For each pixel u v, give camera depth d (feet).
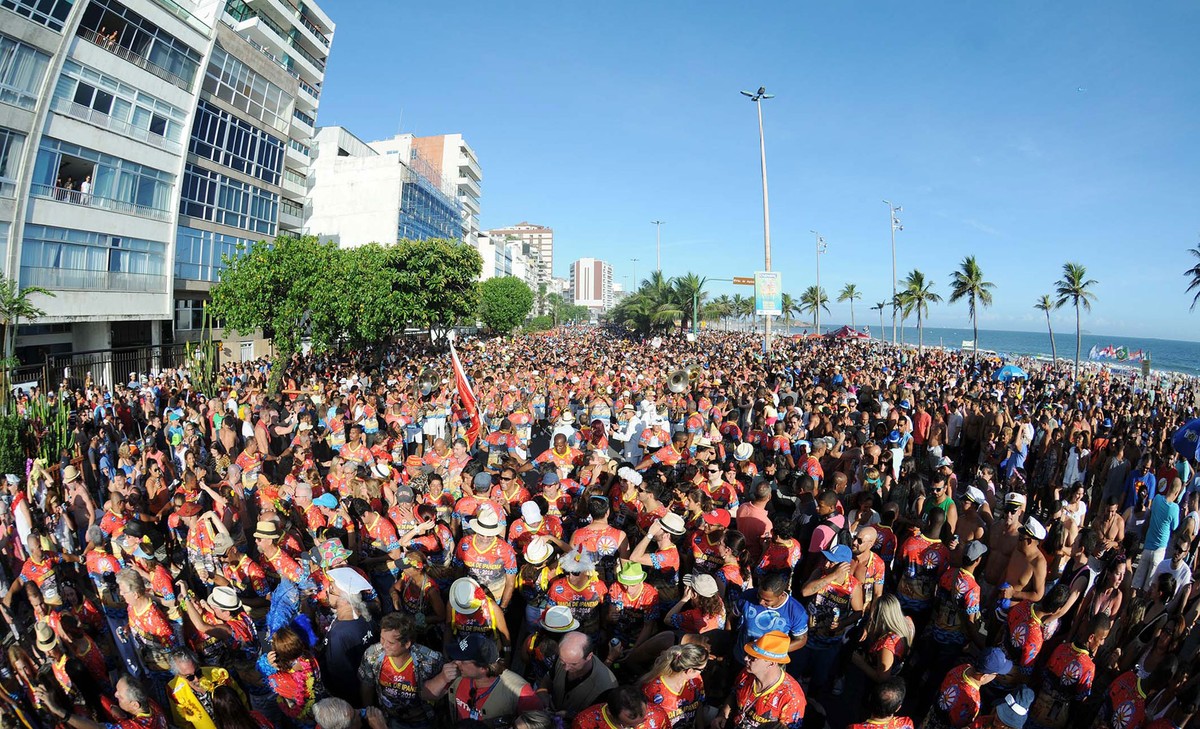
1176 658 13.76
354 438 30.71
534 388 58.85
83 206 73.92
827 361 99.25
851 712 18.28
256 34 128.57
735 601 18.17
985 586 20.25
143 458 32.01
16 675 14.15
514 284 201.16
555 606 15.72
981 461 42.16
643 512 22.24
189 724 13.52
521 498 24.48
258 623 19.44
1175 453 33.53
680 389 52.60
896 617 15.69
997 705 12.75
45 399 45.29
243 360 107.14
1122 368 190.80
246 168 103.71
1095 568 21.85
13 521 24.07
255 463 31.35
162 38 82.07
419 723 13.80
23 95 66.28
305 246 72.74
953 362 119.03
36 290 60.49
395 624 13.47
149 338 88.38
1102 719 14.39
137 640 16.30
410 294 85.92
